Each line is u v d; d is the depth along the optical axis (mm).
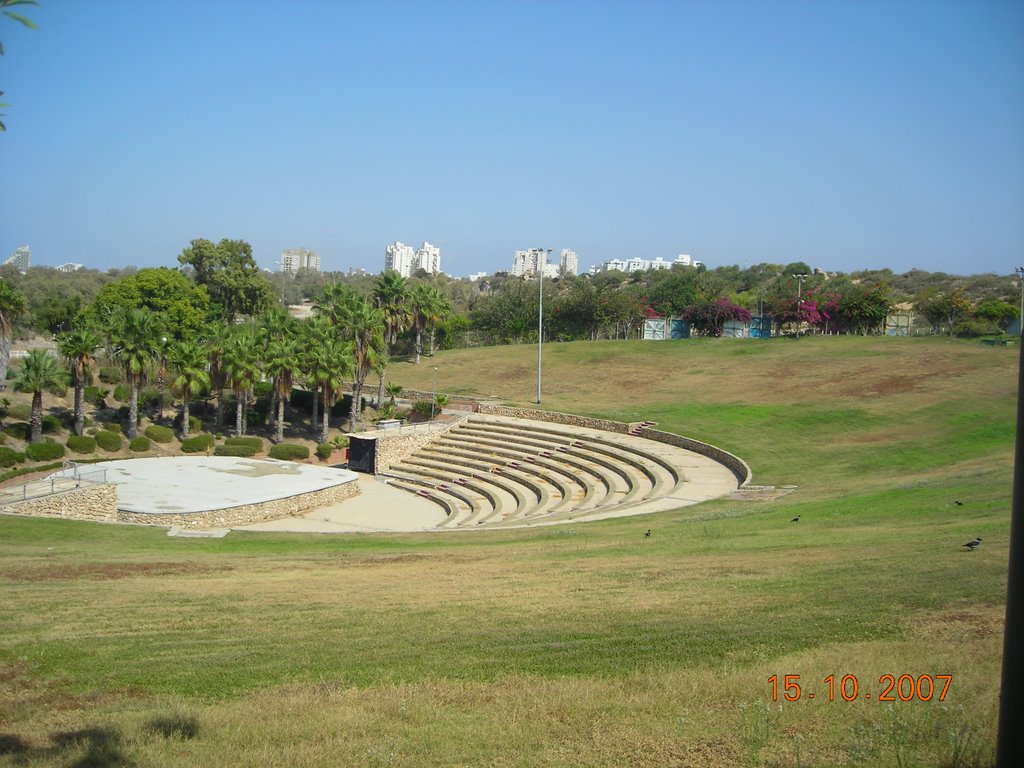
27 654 15680
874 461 44312
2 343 57188
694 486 42281
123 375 64500
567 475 50031
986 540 21844
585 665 14500
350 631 17172
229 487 44688
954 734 10328
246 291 106312
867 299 99250
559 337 115000
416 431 59875
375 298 83000
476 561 25688
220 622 17969
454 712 12586
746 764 10297
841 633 15125
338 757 10984
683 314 109812
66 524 32500
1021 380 7699
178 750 11305
